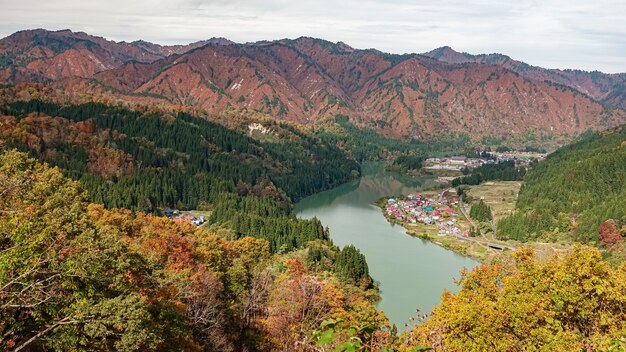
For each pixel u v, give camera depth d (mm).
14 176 35438
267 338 45594
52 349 25375
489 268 36281
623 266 29859
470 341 27266
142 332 25875
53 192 39344
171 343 32188
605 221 125750
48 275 25906
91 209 66188
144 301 28078
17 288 23891
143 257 36500
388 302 91938
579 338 25312
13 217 27234
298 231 126375
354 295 85750
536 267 29406
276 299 51562
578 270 27328
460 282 35781
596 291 26688
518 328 26797
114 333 25609
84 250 27656
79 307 24922
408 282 103812
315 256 104875
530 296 28078
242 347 44625
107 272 29062
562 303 27359
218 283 50500
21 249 24547
